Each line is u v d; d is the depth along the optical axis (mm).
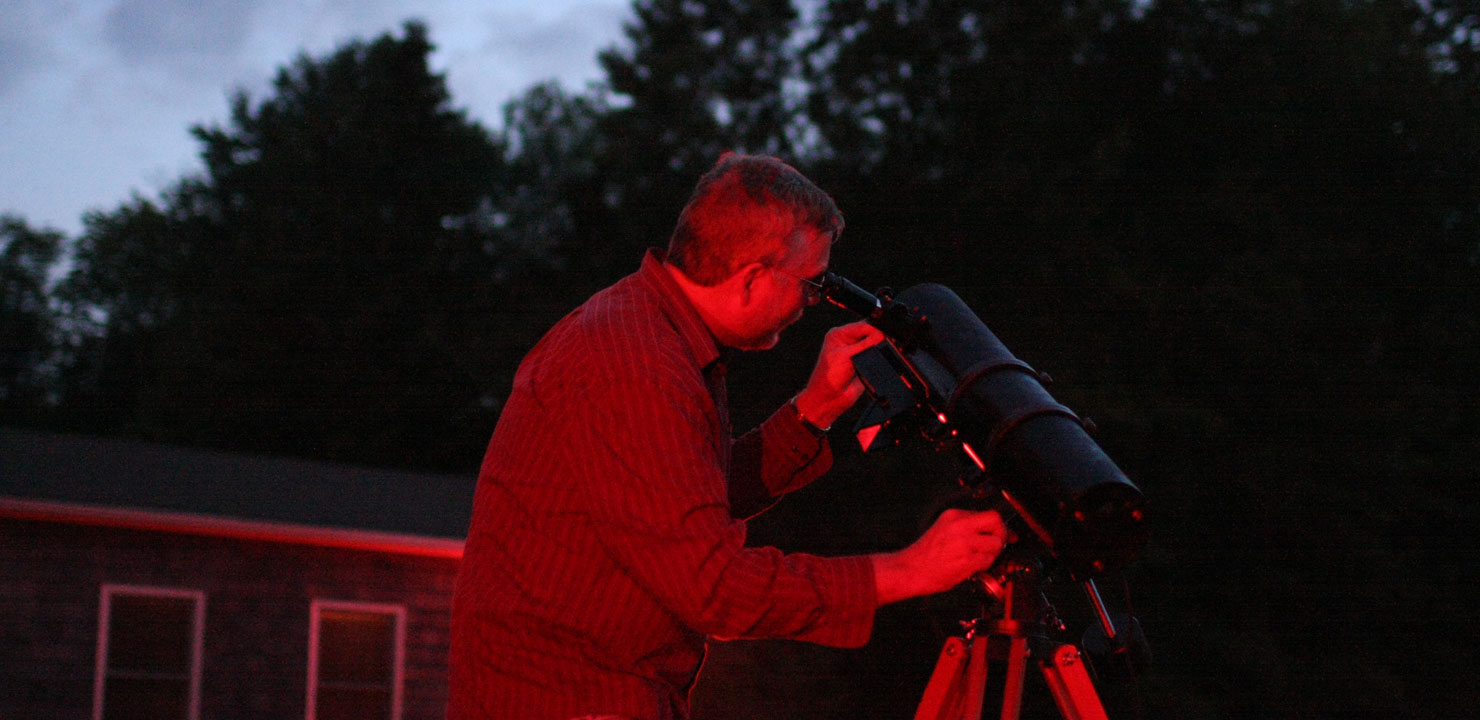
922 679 16188
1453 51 23938
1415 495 18750
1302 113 20625
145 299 41031
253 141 40781
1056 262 18125
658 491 1961
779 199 2248
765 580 1943
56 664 11492
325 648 13148
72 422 39844
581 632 2064
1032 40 21422
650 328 2121
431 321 32688
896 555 2051
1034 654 2361
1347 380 18328
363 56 40969
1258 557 17844
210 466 14297
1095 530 2039
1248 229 19109
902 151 21234
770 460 2646
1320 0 21141
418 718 13516
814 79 25703
